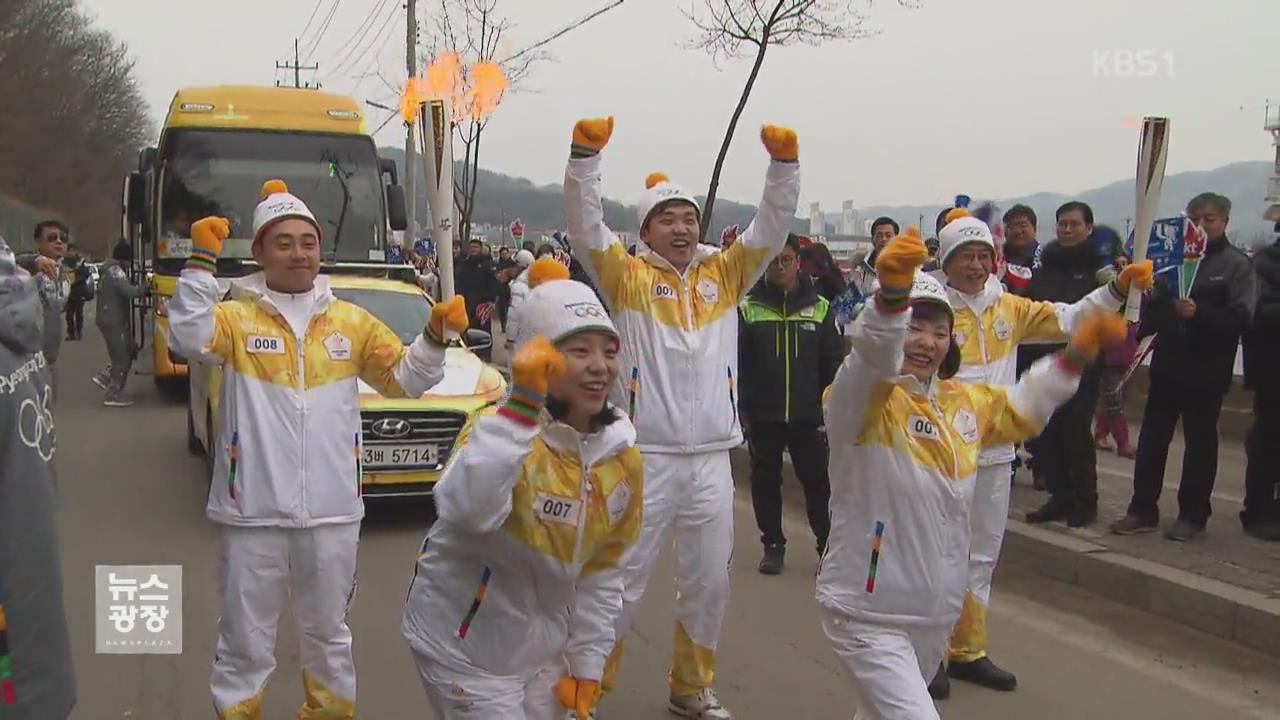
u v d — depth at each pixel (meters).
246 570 3.67
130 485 8.25
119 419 11.52
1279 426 6.16
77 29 50.81
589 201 4.00
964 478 3.16
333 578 3.76
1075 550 5.98
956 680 4.71
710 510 4.12
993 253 4.64
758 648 5.08
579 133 3.97
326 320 3.82
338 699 3.84
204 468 8.90
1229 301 5.95
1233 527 6.49
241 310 3.73
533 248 18.58
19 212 41.41
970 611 4.63
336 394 3.77
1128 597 5.63
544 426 2.67
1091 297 3.90
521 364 2.46
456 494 2.49
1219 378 6.05
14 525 2.66
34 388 2.73
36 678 2.71
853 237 16.84
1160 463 6.32
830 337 6.23
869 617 3.14
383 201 12.15
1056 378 3.29
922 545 3.11
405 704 4.41
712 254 4.28
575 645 2.86
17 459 2.66
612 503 2.75
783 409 6.14
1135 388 10.77
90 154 52.16
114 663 4.80
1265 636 4.94
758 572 6.34
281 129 11.95
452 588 2.75
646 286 4.09
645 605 5.72
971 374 4.61
